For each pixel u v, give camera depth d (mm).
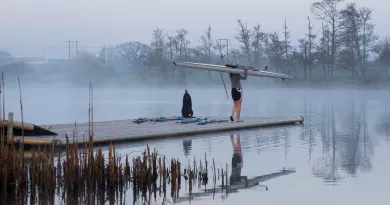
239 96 24359
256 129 23578
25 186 10906
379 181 12031
